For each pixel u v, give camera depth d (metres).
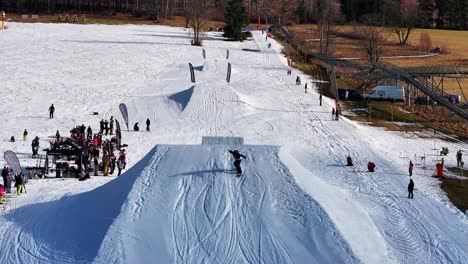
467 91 93.56
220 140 38.59
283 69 98.12
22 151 50.09
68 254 28.20
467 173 47.44
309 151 52.84
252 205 30.06
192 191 31.22
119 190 32.72
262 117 66.25
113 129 60.53
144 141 55.81
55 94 73.75
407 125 67.38
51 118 63.38
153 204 30.23
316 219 28.89
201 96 70.50
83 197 34.75
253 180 32.03
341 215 31.14
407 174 46.19
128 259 26.55
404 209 37.34
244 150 34.88
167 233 28.20
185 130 60.47
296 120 65.44
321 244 27.31
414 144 58.25
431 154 54.16
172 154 34.53
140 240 27.72
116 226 28.67
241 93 76.00
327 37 119.44
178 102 70.69
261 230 28.33
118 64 93.44
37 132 57.81
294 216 29.22
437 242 32.06
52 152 43.44
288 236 27.91
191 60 100.25
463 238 32.78
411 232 33.31
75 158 47.59
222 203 30.23
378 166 48.22
